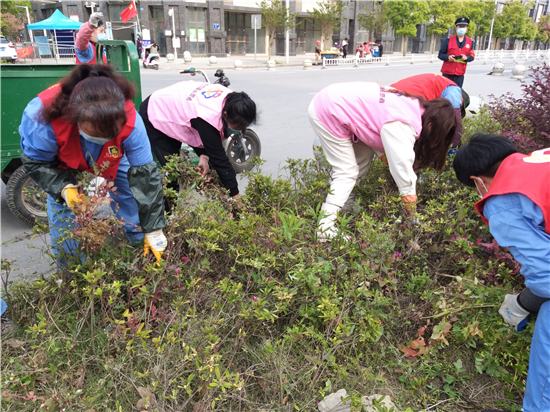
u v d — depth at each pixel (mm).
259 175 3240
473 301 2510
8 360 2084
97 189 2242
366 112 3023
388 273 2492
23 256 3434
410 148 2994
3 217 4230
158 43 27531
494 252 2809
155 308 2297
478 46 50438
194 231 2438
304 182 3752
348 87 3182
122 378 2059
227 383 1797
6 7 27562
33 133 2172
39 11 31688
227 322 2299
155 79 14914
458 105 3994
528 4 45469
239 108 3055
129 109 2254
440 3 36031
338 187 3262
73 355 2172
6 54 22250
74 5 26750
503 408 2184
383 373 2314
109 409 1934
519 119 4812
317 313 2414
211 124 3146
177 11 26938
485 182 2277
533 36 46188
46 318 2260
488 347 2424
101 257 2385
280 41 33969
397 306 2549
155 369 1978
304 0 34531
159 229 2488
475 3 38594
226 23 31156
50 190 2340
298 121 8898
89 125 1936
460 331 2422
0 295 2445
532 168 2002
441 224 3066
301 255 2473
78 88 1938
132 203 2945
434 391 2250
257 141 5727
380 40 40094
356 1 36375
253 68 22922
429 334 2551
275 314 2279
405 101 3023
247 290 2426
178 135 3334
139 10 26594
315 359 2189
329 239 2789
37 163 2299
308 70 21672
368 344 2398
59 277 2400
